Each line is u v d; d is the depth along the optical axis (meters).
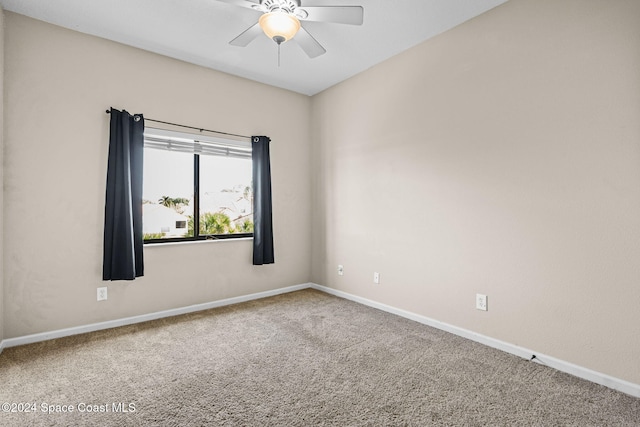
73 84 2.65
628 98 1.81
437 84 2.77
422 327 2.81
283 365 2.14
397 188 3.13
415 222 2.96
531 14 2.19
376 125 3.34
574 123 2.01
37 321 2.51
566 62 2.04
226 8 2.40
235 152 3.64
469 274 2.56
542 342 2.16
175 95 3.17
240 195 3.80
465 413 1.65
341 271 3.80
